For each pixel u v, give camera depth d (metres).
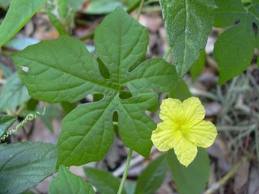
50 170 0.18
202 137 0.18
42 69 0.17
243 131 0.29
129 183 0.26
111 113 0.18
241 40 0.20
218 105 0.31
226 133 0.30
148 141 0.18
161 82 0.18
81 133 0.17
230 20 0.20
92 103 0.18
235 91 0.31
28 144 0.18
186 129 0.17
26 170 0.18
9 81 0.26
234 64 0.20
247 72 0.31
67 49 0.17
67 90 0.17
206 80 0.32
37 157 0.18
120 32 0.17
